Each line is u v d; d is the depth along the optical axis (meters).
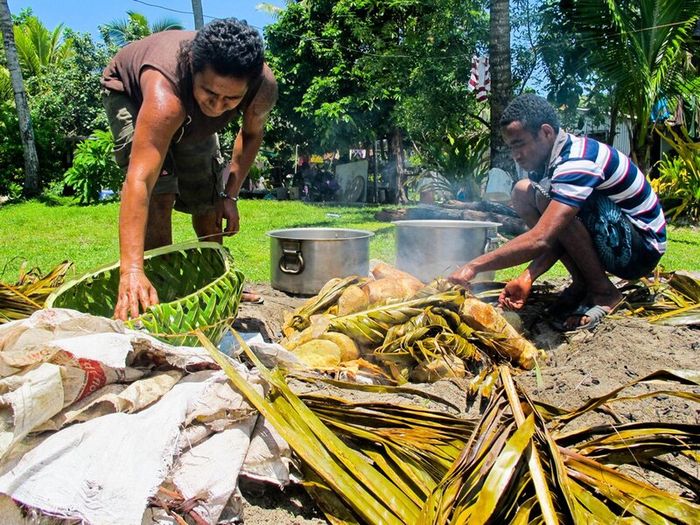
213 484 1.65
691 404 2.45
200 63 2.51
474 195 13.94
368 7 17.64
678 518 1.54
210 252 3.18
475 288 3.92
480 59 12.62
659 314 3.62
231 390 1.82
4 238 9.14
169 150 3.44
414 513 1.62
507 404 1.89
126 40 25.03
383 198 20.75
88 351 1.64
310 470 1.83
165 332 2.18
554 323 3.59
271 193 21.62
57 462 1.54
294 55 19.23
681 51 11.56
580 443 2.05
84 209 14.28
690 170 11.52
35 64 29.30
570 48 12.47
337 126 18.67
